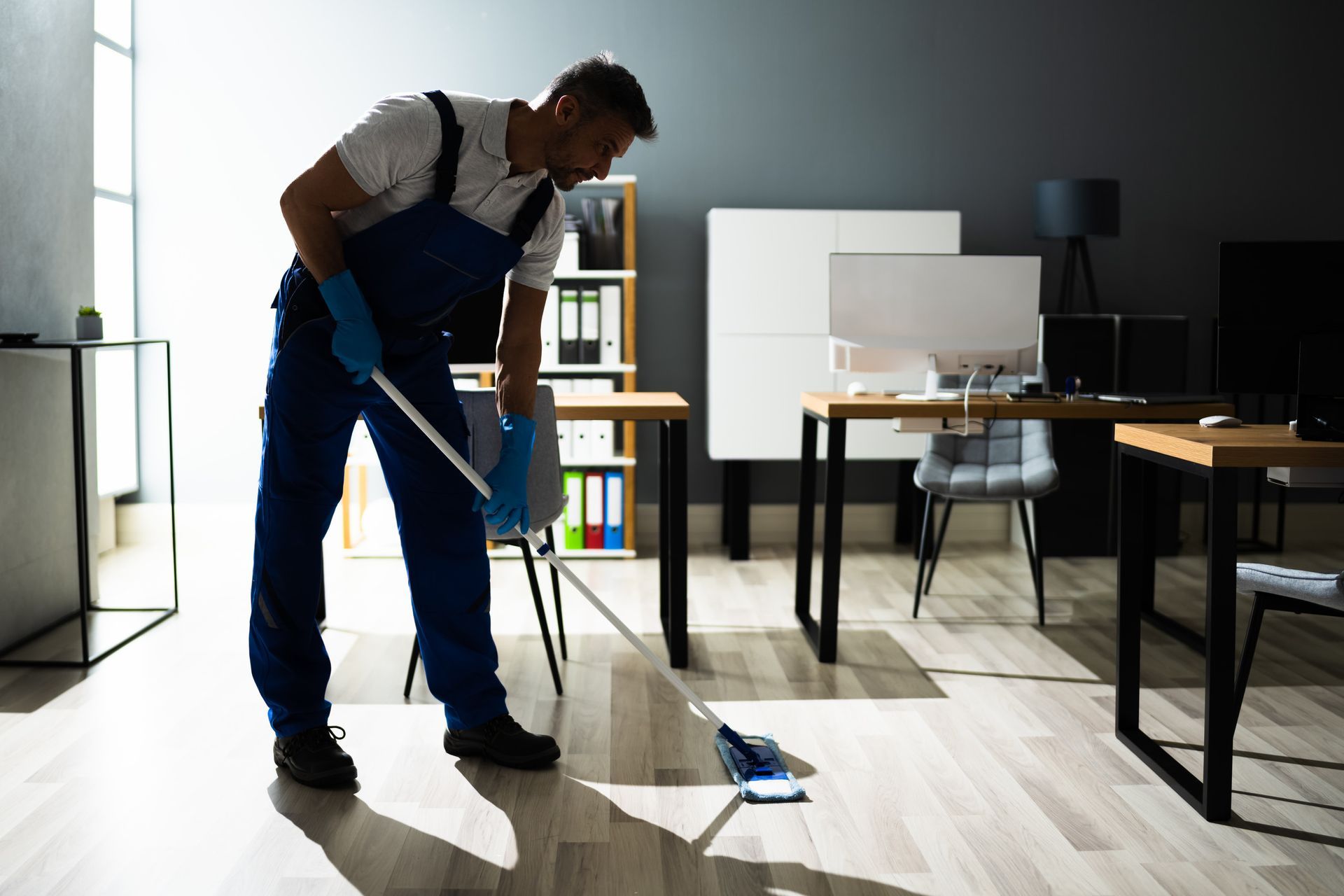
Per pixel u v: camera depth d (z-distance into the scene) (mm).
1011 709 2703
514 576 4156
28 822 2047
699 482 4926
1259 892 1813
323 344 2117
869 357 3297
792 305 4543
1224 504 2051
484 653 2379
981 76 4859
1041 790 2223
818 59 4812
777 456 4570
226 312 4680
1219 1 4891
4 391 3117
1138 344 4516
